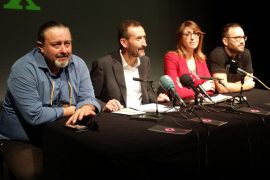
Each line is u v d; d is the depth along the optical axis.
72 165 1.74
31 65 2.18
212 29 4.98
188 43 3.12
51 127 1.92
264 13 4.54
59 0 3.81
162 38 4.68
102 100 2.79
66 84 2.33
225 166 1.85
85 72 2.45
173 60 3.12
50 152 1.95
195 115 2.14
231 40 3.31
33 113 2.09
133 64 2.86
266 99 2.71
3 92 3.56
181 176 1.66
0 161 2.26
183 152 1.67
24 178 2.03
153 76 4.68
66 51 2.17
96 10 4.10
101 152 1.51
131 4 4.37
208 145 1.76
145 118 2.04
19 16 3.57
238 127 1.92
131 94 2.84
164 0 4.63
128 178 1.47
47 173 2.00
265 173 2.07
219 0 4.95
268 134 2.07
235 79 3.37
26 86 2.13
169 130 1.81
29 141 2.25
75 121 1.91
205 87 2.97
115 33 4.29
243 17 4.75
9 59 3.56
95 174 1.56
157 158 1.56
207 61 3.41
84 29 4.04
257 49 4.68
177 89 2.86
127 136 1.72
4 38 3.51
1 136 2.31
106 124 1.95
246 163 1.96
